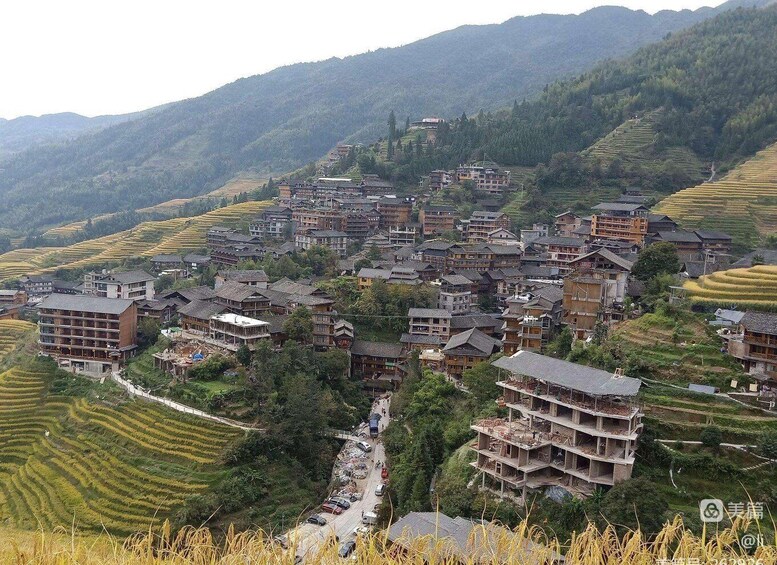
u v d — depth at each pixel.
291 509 66.56
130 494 67.19
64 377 94.06
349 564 15.93
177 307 109.75
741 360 59.31
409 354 97.44
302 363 87.00
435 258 127.69
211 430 75.56
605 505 45.38
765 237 120.56
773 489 46.59
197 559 16.06
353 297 114.31
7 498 70.62
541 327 85.50
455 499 55.25
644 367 60.34
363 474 73.31
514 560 15.73
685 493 47.78
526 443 52.75
